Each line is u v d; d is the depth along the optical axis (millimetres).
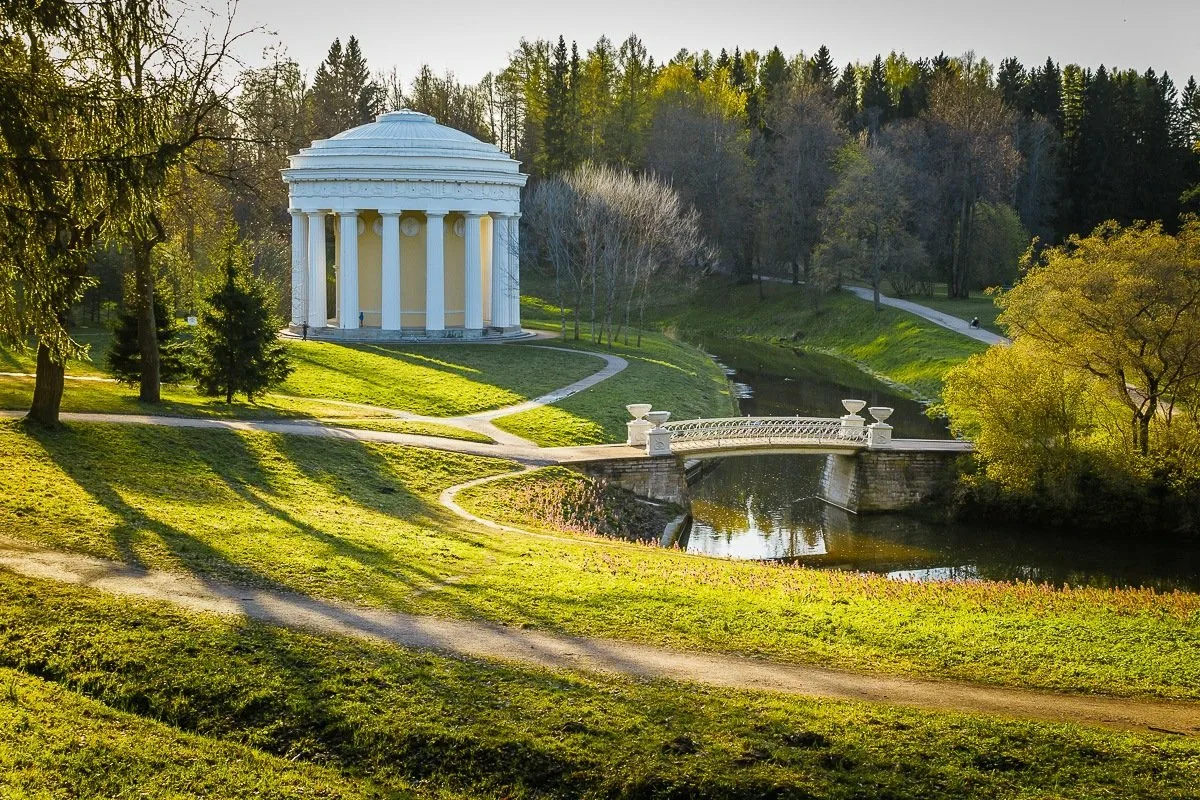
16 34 24078
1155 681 24734
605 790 17922
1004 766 19188
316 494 39406
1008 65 161250
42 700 18656
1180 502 48094
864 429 55062
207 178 45062
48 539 26859
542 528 40469
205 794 16656
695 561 35812
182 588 24562
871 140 133750
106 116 24641
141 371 49031
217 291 52375
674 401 70250
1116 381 49156
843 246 112750
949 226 126125
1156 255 48156
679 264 113000
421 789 17844
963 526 50406
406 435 51781
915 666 24594
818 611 28562
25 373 56625
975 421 52719
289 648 21594
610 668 22562
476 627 24422
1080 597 33281
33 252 23781
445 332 88500
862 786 18250
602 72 153125
